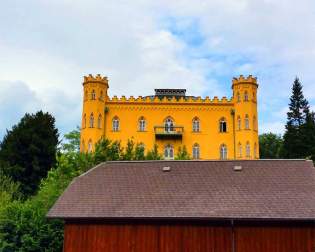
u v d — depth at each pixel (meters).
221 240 23.42
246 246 23.25
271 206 23.50
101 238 23.94
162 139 73.25
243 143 71.44
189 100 74.44
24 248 29.62
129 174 27.58
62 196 25.44
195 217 22.98
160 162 28.77
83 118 73.75
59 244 30.23
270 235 23.25
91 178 27.16
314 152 63.31
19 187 53.41
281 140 91.19
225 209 23.44
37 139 56.56
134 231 23.89
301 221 23.00
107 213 23.67
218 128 73.31
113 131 73.50
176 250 23.50
